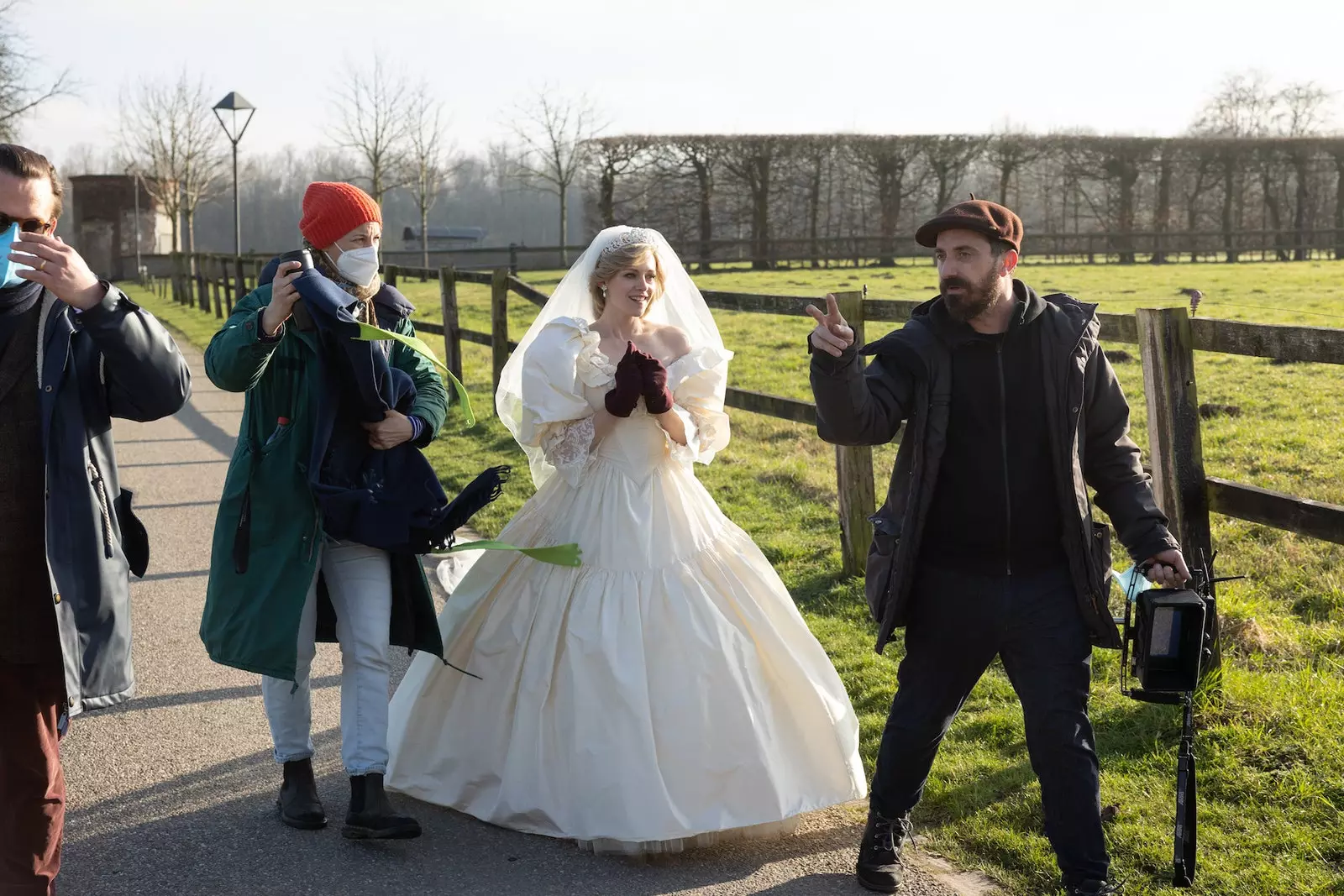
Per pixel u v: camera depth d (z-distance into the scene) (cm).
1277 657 419
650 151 3691
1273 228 3809
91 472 268
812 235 3747
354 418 312
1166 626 272
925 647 291
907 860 311
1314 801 318
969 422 280
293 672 304
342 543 318
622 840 307
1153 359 380
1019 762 356
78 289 247
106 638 270
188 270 2895
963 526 283
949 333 282
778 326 1673
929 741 292
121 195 5278
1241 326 362
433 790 339
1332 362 338
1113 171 3834
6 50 3186
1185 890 285
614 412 320
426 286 3244
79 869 309
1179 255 3691
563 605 321
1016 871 302
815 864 311
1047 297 294
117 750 389
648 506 326
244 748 389
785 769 322
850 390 271
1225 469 739
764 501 719
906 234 3856
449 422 1042
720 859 313
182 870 308
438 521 311
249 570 308
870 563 296
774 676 328
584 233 3831
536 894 294
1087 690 280
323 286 295
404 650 478
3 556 259
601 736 308
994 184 4059
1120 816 320
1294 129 6525
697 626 317
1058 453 276
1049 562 283
